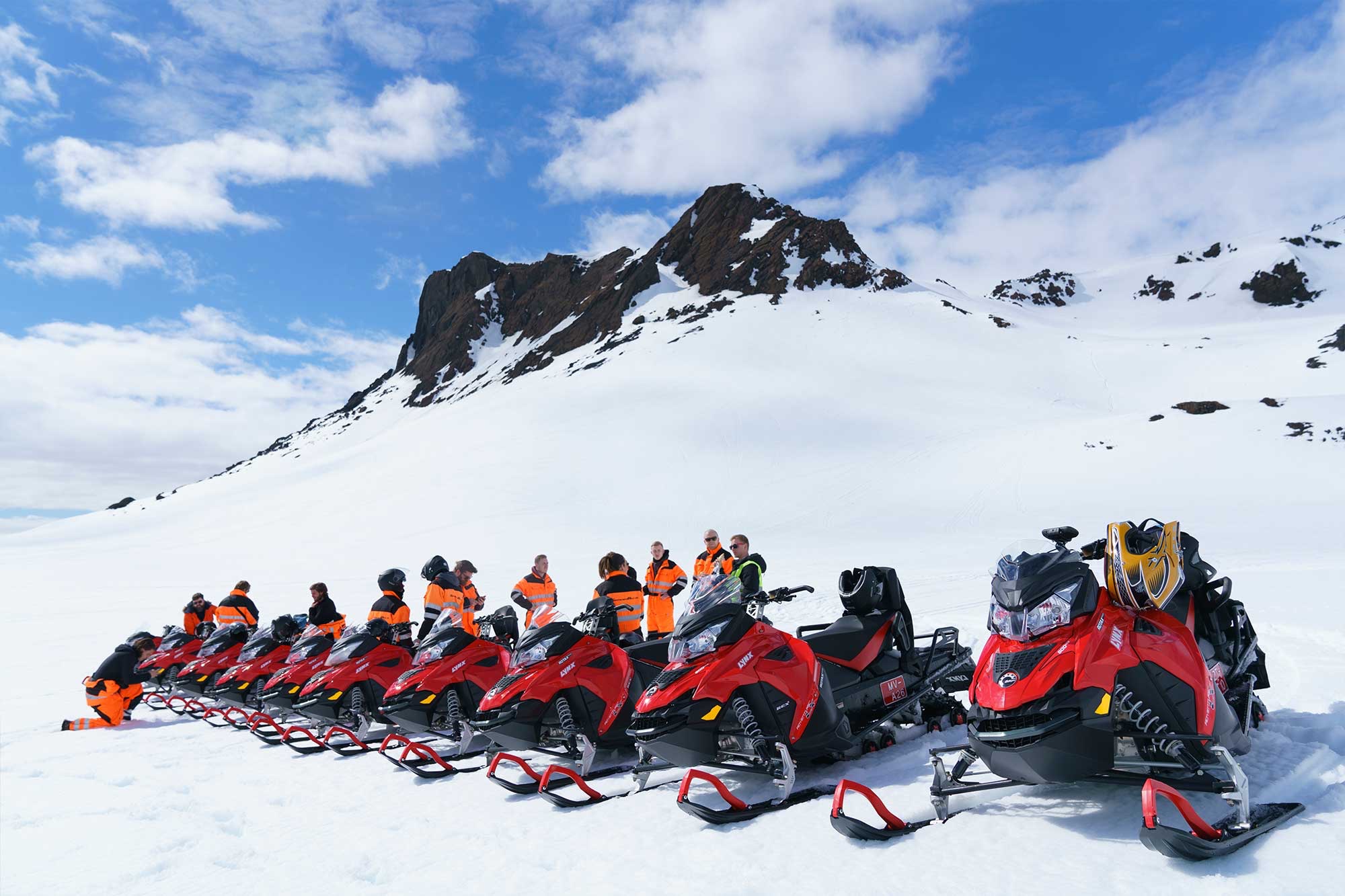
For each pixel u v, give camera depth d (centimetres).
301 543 6181
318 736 898
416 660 762
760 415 8600
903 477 6419
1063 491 5694
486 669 751
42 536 10181
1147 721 389
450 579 938
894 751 583
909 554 3434
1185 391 10581
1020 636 404
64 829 612
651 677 696
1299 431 6281
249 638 1167
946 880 355
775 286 15525
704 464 7225
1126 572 408
